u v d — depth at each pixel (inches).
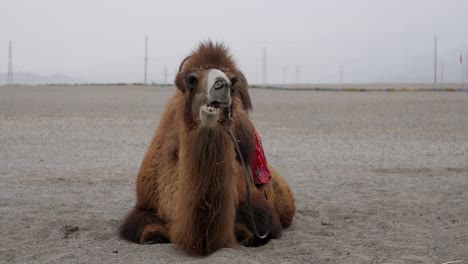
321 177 508.4
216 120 210.2
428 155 662.5
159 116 1127.6
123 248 247.6
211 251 229.8
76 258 237.1
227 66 229.9
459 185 458.9
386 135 860.6
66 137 807.7
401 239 277.6
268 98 1743.4
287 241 267.0
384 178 500.4
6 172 520.7
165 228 251.4
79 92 2020.2
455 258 241.1
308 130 927.0
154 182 259.8
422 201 391.9
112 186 448.5
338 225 317.7
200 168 217.8
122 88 2304.4
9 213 335.3
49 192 416.8
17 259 240.1
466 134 865.5
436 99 1644.9
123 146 721.6
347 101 1598.2
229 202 225.3
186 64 231.6
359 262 234.2
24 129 900.0
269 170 289.9
